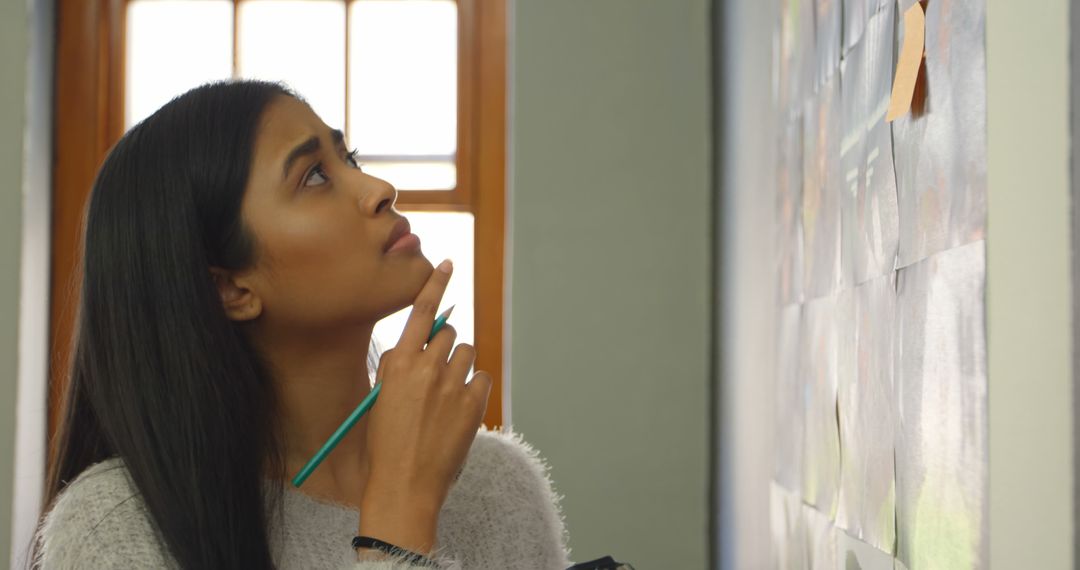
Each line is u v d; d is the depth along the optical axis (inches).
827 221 52.5
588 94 108.1
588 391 106.3
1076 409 25.7
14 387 103.7
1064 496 26.3
